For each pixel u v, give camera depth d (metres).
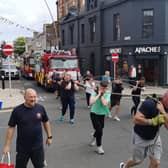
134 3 32.09
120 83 14.77
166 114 6.33
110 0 36.53
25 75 46.53
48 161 8.62
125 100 21.72
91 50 41.19
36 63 36.00
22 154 6.31
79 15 45.03
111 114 16.08
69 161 8.62
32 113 6.31
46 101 21.44
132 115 15.77
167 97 6.37
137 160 6.82
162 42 30.89
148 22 31.61
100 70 38.62
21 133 6.27
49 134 6.70
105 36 38.00
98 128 9.23
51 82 27.16
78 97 23.33
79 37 45.53
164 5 30.78
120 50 34.28
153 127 6.50
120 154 9.24
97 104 9.26
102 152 9.25
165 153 9.22
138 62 32.44
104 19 38.22
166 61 31.05
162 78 31.08
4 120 14.55
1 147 9.98
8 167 5.80
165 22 30.81
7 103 19.33
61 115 14.95
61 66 27.50
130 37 32.66
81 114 16.14
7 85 34.19
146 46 31.72
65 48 51.34
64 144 10.34
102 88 9.22
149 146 6.65
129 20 32.66
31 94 6.26
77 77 27.77
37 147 6.36
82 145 10.23
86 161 8.62
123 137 11.29
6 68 43.78
